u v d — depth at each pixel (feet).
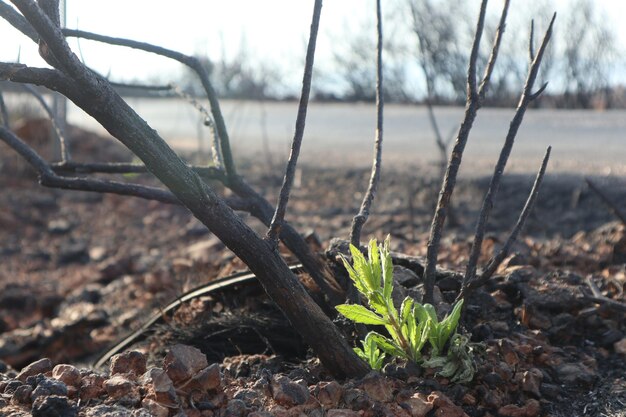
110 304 6.44
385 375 3.00
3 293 7.52
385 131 15.28
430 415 2.78
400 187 9.68
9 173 12.73
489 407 2.93
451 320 3.00
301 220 8.76
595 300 3.67
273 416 2.57
